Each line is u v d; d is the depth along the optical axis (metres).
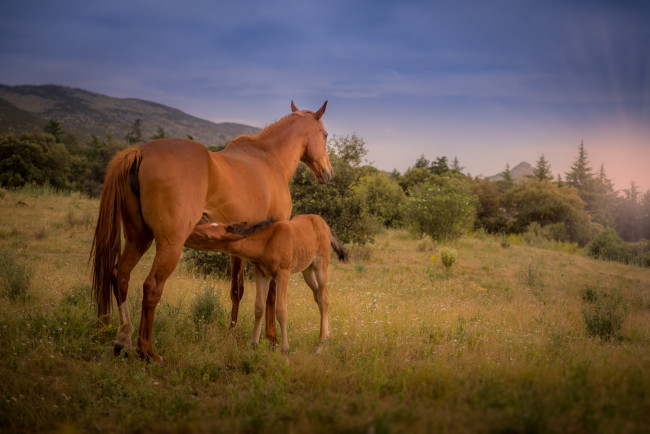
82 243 13.41
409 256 15.95
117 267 4.93
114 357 4.82
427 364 4.52
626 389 3.28
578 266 16.59
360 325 6.47
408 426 2.91
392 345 5.66
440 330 6.50
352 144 14.69
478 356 5.12
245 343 5.77
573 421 2.81
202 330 5.99
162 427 3.41
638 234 47.59
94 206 20.31
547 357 4.88
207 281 9.42
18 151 30.06
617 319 6.76
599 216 48.06
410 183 40.50
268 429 3.10
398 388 3.92
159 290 4.81
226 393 4.24
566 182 69.19
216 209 5.18
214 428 3.21
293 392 4.23
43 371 4.55
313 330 6.40
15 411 3.59
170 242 4.74
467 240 21.39
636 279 14.14
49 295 7.07
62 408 3.77
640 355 4.59
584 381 3.57
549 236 32.16
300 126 6.79
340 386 4.27
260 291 5.60
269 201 5.82
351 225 14.55
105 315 4.96
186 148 4.95
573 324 7.43
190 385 4.36
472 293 10.23
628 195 50.31
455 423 2.88
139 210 4.87
